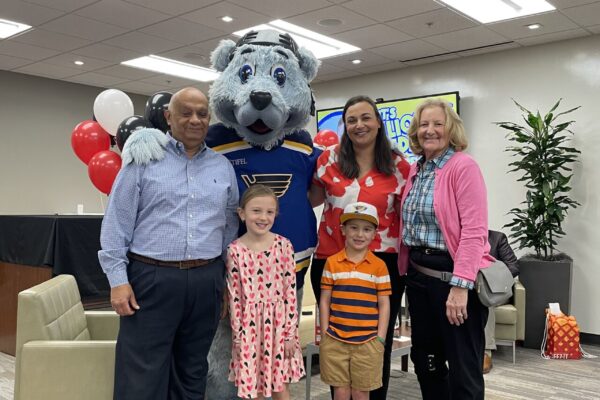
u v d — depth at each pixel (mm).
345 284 2133
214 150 2111
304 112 2094
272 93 1917
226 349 2104
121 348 1861
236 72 2020
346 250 2186
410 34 5012
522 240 4988
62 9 4504
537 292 4840
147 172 1853
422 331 2182
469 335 2000
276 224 2096
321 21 4676
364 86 6691
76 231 3641
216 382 2105
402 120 6156
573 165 5180
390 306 2227
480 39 5172
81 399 2254
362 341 2096
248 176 2098
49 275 3756
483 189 1974
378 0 4172
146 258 1835
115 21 4793
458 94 5754
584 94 5125
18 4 4398
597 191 5062
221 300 1980
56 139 7574
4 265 4152
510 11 4512
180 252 1834
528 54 5441
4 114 7055
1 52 5922
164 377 1870
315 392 3510
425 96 6008
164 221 1835
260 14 4531
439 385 2225
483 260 1983
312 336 3701
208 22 4773
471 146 5828
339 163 2189
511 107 5555
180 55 5934
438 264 2012
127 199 1833
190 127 1865
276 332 1977
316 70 2189
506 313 4391
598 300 5066
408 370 4074
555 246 5266
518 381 3906
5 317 4168
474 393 2004
